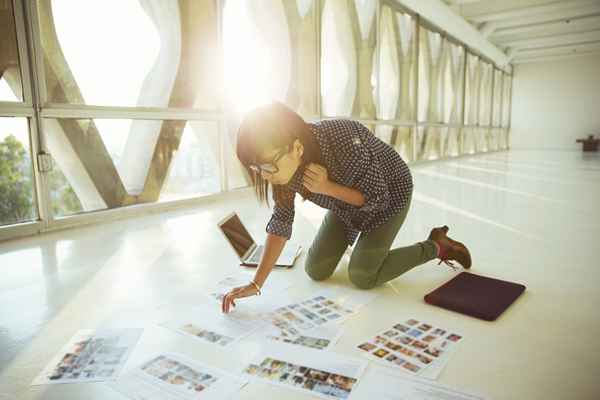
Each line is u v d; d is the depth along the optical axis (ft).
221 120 15.72
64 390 3.82
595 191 17.40
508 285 6.33
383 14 26.45
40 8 10.61
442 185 19.83
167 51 13.82
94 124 12.28
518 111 61.21
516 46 51.70
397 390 3.75
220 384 3.85
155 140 13.99
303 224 11.61
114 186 12.91
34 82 10.31
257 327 5.07
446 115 38.60
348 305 5.75
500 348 4.57
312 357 4.33
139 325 5.19
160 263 7.93
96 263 7.94
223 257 8.32
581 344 4.67
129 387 3.84
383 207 5.59
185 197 14.66
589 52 54.90
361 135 5.30
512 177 23.24
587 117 56.65
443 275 7.11
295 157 4.28
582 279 6.89
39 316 5.54
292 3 18.37
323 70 22.17
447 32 35.68
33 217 10.61
